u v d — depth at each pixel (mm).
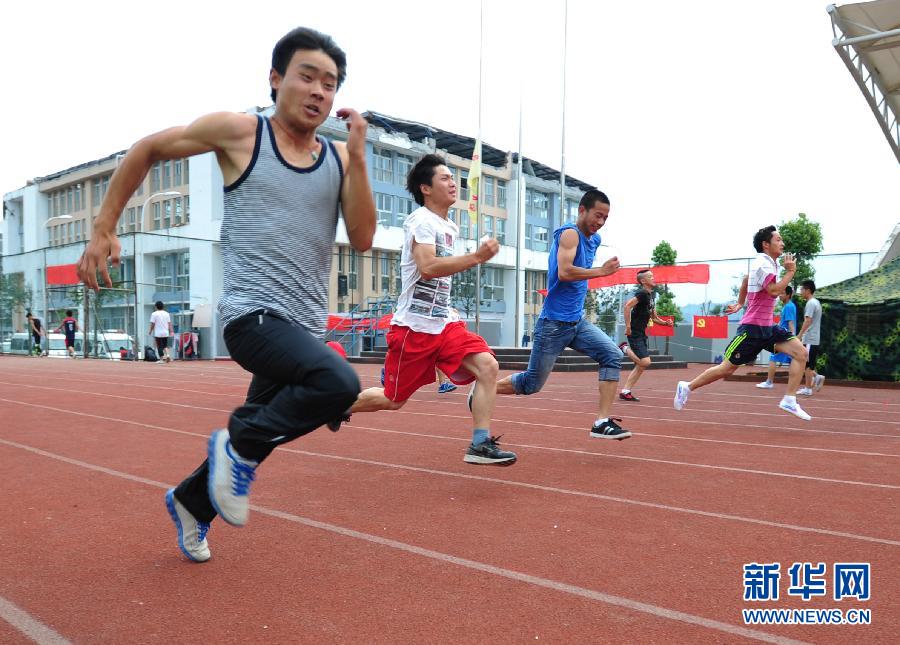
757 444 5754
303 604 2395
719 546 3041
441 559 2859
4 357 24031
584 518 3475
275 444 2410
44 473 4457
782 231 23453
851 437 6156
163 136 2365
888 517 3508
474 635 2154
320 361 2332
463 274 40938
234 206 2492
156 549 2979
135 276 23734
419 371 4223
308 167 2543
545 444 5719
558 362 16719
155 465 4703
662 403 9195
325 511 3586
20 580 2617
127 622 2246
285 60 2467
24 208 48875
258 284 2467
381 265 39000
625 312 9305
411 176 4152
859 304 13195
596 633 2178
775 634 2186
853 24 14430
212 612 2324
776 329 6809
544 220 50531
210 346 30047
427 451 5316
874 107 16969
